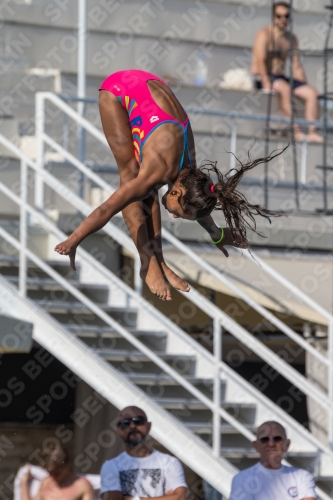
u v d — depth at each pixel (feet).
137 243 55.21
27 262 96.99
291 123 118.01
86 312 95.86
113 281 92.48
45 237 100.58
